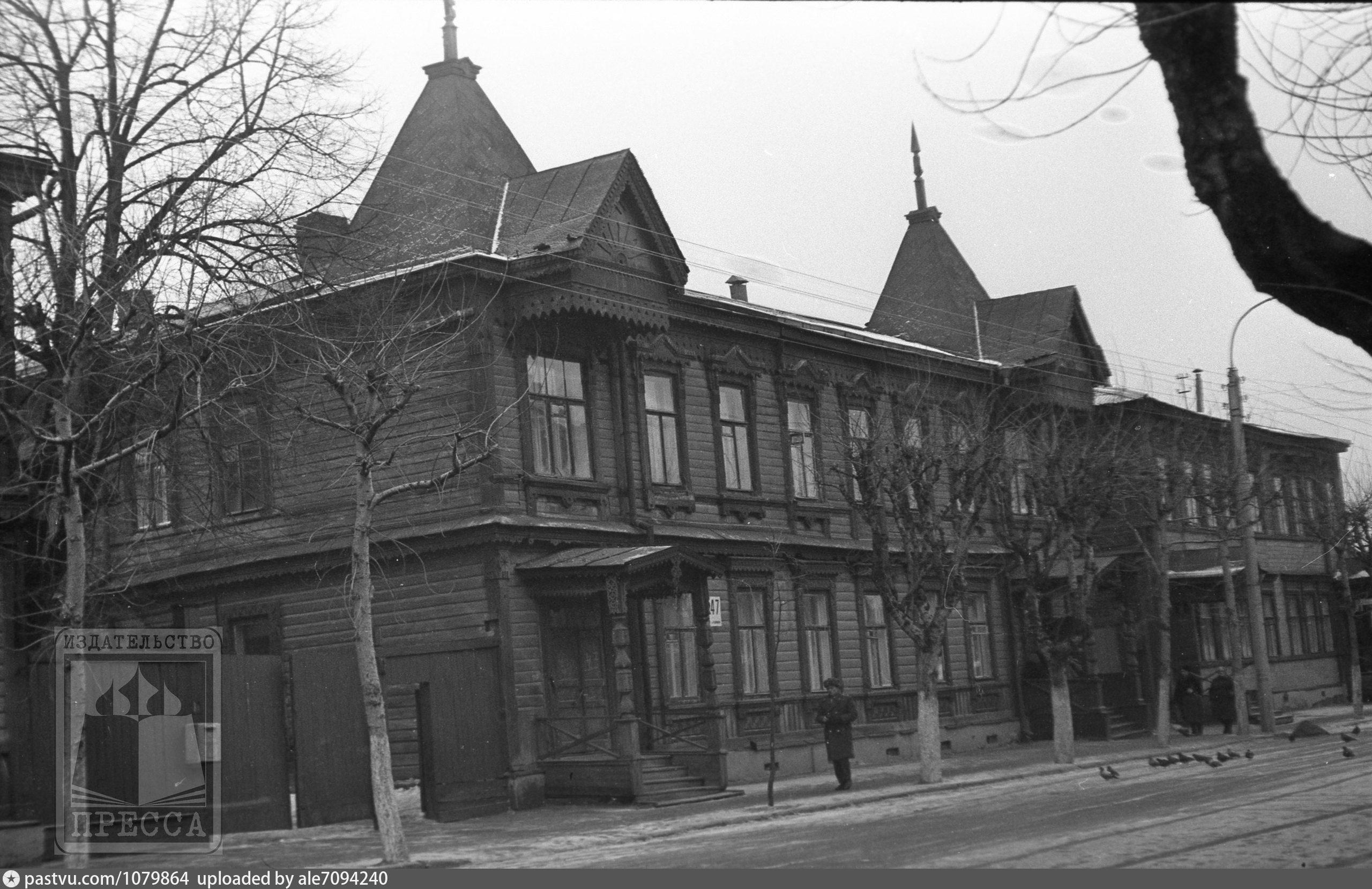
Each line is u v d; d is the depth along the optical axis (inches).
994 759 1384.1
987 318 1743.4
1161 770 1157.7
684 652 1198.9
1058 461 1357.0
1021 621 1646.2
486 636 1029.2
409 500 1084.5
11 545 804.0
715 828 864.3
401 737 1070.4
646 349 1216.2
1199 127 440.5
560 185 1142.3
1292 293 462.6
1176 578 1720.0
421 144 1216.8
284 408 1069.1
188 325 781.3
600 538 1119.0
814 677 1344.7
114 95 901.8
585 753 1053.8
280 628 1138.7
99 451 831.7
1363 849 590.2
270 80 945.5
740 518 1294.3
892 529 1483.8
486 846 783.1
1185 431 1747.0
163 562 1191.6
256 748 874.8
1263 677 1562.5
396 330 970.7
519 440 1083.3
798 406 1403.8
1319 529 1977.1
